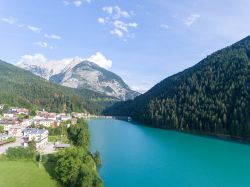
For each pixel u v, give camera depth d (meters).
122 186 104.25
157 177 116.62
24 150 112.31
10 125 199.12
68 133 182.50
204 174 122.88
